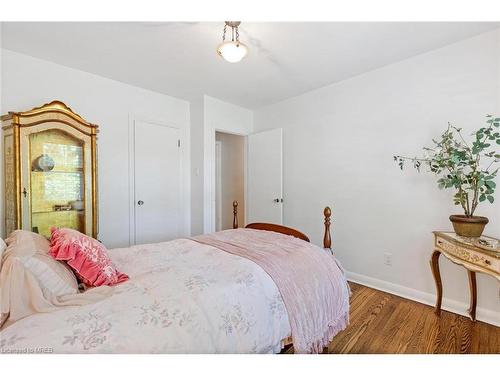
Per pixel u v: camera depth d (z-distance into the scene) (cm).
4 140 213
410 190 239
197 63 249
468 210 189
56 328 79
